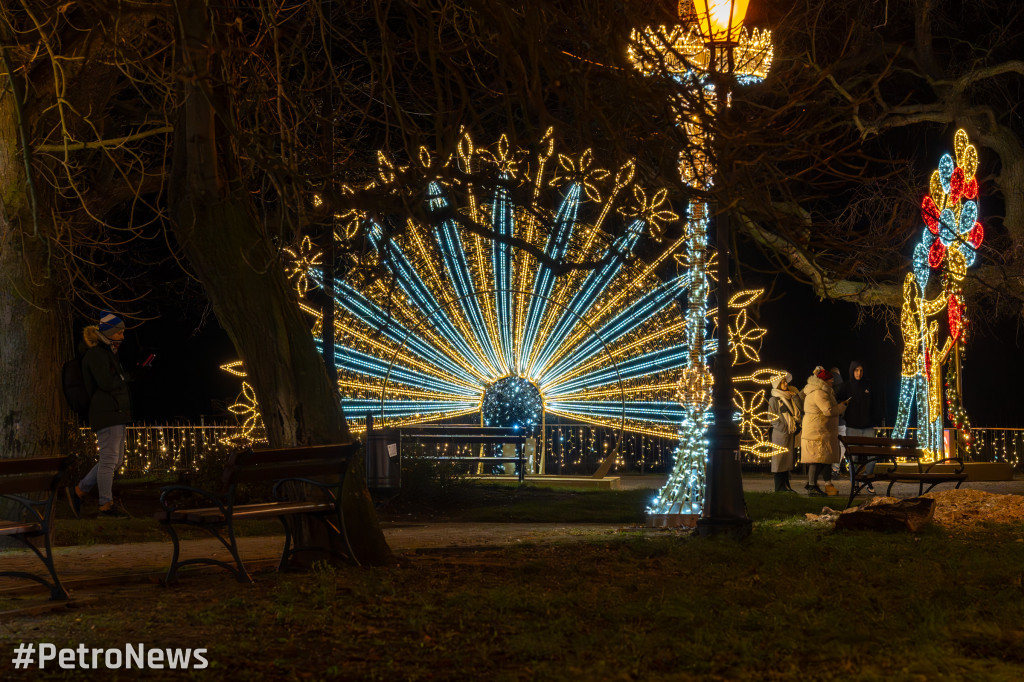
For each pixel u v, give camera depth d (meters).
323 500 9.26
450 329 22.12
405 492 15.36
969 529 11.89
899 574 8.55
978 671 5.80
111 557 10.23
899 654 6.15
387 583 8.07
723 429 10.98
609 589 8.06
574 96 6.70
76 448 15.06
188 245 8.75
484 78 12.12
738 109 8.59
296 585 8.03
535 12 6.64
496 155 12.70
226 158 8.73
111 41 8.73
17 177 11.89
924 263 20.08
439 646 6.27
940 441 20.34
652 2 7.34
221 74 8.35
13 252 12.35
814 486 17.77
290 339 9.02
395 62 7.74
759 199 6.98
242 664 5.85
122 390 13.57
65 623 6.84
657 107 6.58
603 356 22.47
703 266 13.17
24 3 8.38
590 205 16.11
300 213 7.55
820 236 7.38
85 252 16.64
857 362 21.88
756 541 10.59
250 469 8.35
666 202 13.13
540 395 22.70
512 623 6.87
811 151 6.59
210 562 8.52
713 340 15.03
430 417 22.44
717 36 8.49
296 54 10.28
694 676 5.77
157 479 19.69
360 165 9.44
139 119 17.73
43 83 10.72
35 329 12.77
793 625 6.78
